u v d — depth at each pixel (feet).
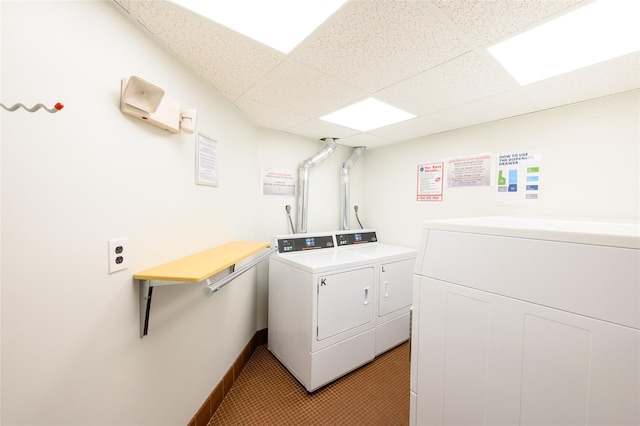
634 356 1.75
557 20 3.26
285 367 7.06
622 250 1.83
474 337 2.58
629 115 5.08
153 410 3.75
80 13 2.64
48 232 2.38
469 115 6.67
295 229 9.11
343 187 10.12
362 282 6.96
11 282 2.13
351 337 6.70
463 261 2.71
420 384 3.05
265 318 8.50
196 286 4.80
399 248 9.01
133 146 3.33
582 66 4.26
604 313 1.87
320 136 9.11
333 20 3.33
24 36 2.18
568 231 2.09
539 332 2.18
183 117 4.09
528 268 2.26
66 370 2.56
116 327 3.11
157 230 3.77
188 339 4.56
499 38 3.65
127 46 3.23
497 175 7.00
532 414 2.20
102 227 2.91
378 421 5.26
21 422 2.22
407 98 5.70
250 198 7.50
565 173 5.86
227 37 3.70
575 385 2.00
